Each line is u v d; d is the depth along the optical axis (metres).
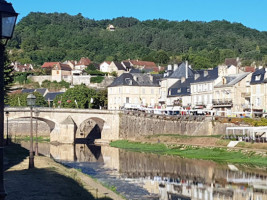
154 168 65.38
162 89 138.50
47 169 45.81
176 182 52.81
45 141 119.56
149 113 111.50
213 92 113.88
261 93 100.62
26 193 31.92
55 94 164.75
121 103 136.00
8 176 40.00
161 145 96.56
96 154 87.31
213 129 97.69
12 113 104.62
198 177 56.38
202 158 76.31
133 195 44.62
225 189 47.59
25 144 106.88
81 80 190.75
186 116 104.62
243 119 94.31
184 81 132.75
